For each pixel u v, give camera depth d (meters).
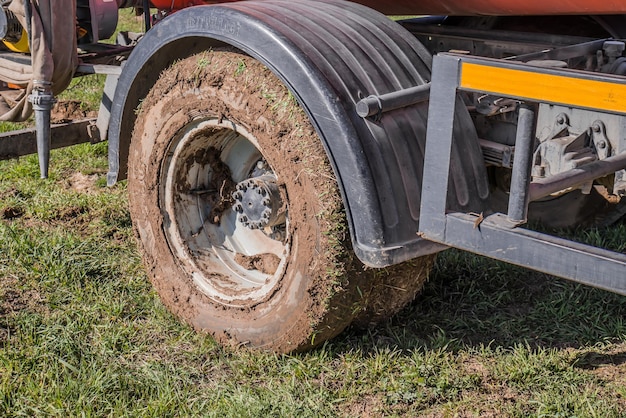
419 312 3.97
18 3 4.13
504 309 4.07
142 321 3.93
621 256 2.47
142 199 3.87
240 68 3.31
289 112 3.17
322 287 3.22
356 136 2.92
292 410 3.15
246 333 3.56
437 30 4.16
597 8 3.15
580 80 2.39
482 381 3.39
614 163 3.01
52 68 4.13
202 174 3.82
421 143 3.06
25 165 6.09
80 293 4.12
